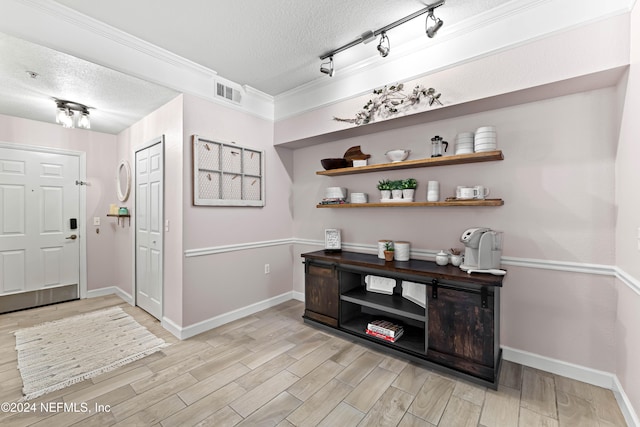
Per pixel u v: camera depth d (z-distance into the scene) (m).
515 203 2.21
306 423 1.61
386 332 2.40
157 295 3.05
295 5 1.90
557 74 1.81
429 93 2.30
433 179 2.60
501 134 2.26
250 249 3.27
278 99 3.45
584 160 1.95
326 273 2.79
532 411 1.69
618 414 1.65
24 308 3.43
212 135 2.88
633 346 1.58
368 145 3.05
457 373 2.01
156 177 3.05
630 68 1.60
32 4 1.83
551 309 2.07
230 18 2.03
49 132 3.59
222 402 1.78
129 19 2.05
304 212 3.71
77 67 2.19
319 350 2.42
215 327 2.88
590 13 1.71
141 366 2.18
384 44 2.39
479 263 2.05
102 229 4.02
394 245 2.65
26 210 3.45
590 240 1.93
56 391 1.89
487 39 2.05
